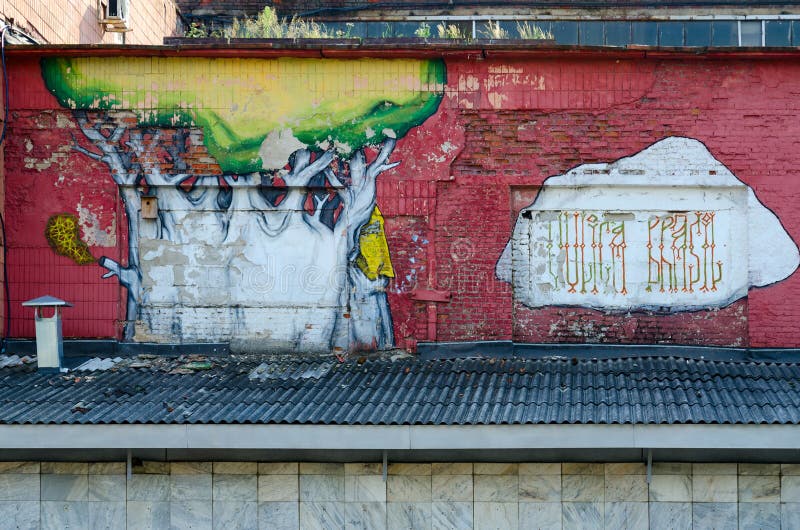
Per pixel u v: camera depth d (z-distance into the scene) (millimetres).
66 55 16031
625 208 15898
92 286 16109
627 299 15898
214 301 16125
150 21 24328
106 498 14172
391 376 14719
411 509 13883
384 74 15938
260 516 14023
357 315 15977
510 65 15883
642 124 15758
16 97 16125
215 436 13000
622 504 13695
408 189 15898
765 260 15641
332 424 12922
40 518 14195
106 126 16109
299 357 15781
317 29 25016
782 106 15633
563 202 15945
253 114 16000
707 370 14734
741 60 15664
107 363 15508
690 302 15836
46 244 16109
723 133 15688
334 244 16031
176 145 16047
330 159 15953
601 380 14266
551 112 15812
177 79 16062
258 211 16125
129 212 16141
